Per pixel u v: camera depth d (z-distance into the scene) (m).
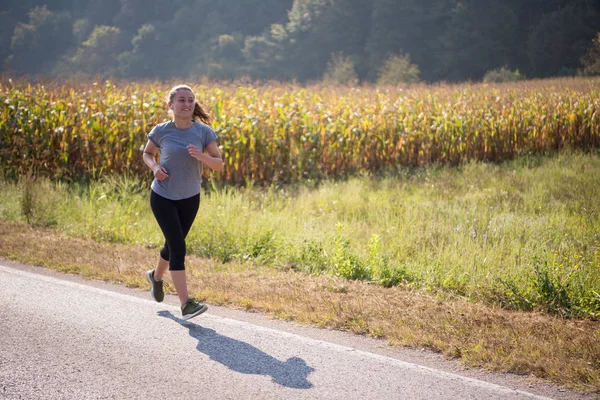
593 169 12.09
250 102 15.91
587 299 5.26
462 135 14.85
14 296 5.27
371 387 3.57
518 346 4.16
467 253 6.54
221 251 7.16
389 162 14.26
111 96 14.20
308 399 3.40
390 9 68.44
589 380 3.62
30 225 8.55
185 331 4.50
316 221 8.43
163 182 4.66
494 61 63.94
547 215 8.36
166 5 102.06
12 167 11.95
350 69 61.34
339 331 4.59
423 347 4.24
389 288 5.87
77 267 6.27
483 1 65.19
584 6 61.12
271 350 4.14
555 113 15.75
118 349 4.11
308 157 13.05
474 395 3.48
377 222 8.46
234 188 11.14
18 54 108.25
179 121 4.65
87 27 109.62
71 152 12.27
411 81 48.38
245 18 91.25
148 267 6.31
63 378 3.62
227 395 3.43
